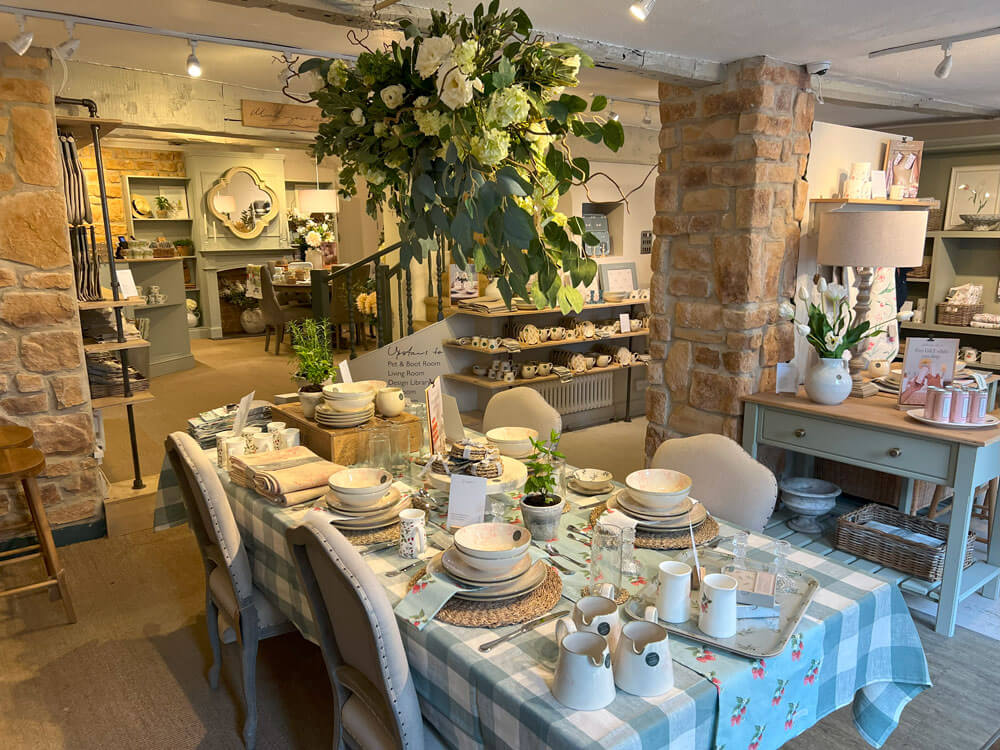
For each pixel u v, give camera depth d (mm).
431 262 5652
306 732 2275
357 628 1504
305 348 2861
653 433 4008
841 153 3809
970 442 2637
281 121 4652
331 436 2494
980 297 5430
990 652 2680
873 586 1682
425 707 1576
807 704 1515
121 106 4090
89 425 3637
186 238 10016
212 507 2051
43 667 2646
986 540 3246
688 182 3639
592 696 1229
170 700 2451
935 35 3006
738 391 3516
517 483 2160
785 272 3586
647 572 1774
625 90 4496
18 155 3225
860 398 3389
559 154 1476
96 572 3404
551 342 5402
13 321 3338
